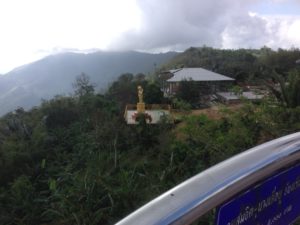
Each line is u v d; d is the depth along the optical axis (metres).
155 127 14.53
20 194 11.28
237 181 1.31
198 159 9.34
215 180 1.30
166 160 10.27
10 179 14.92
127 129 15.55
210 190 1.25
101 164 12.02
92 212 8.42
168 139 12.62
